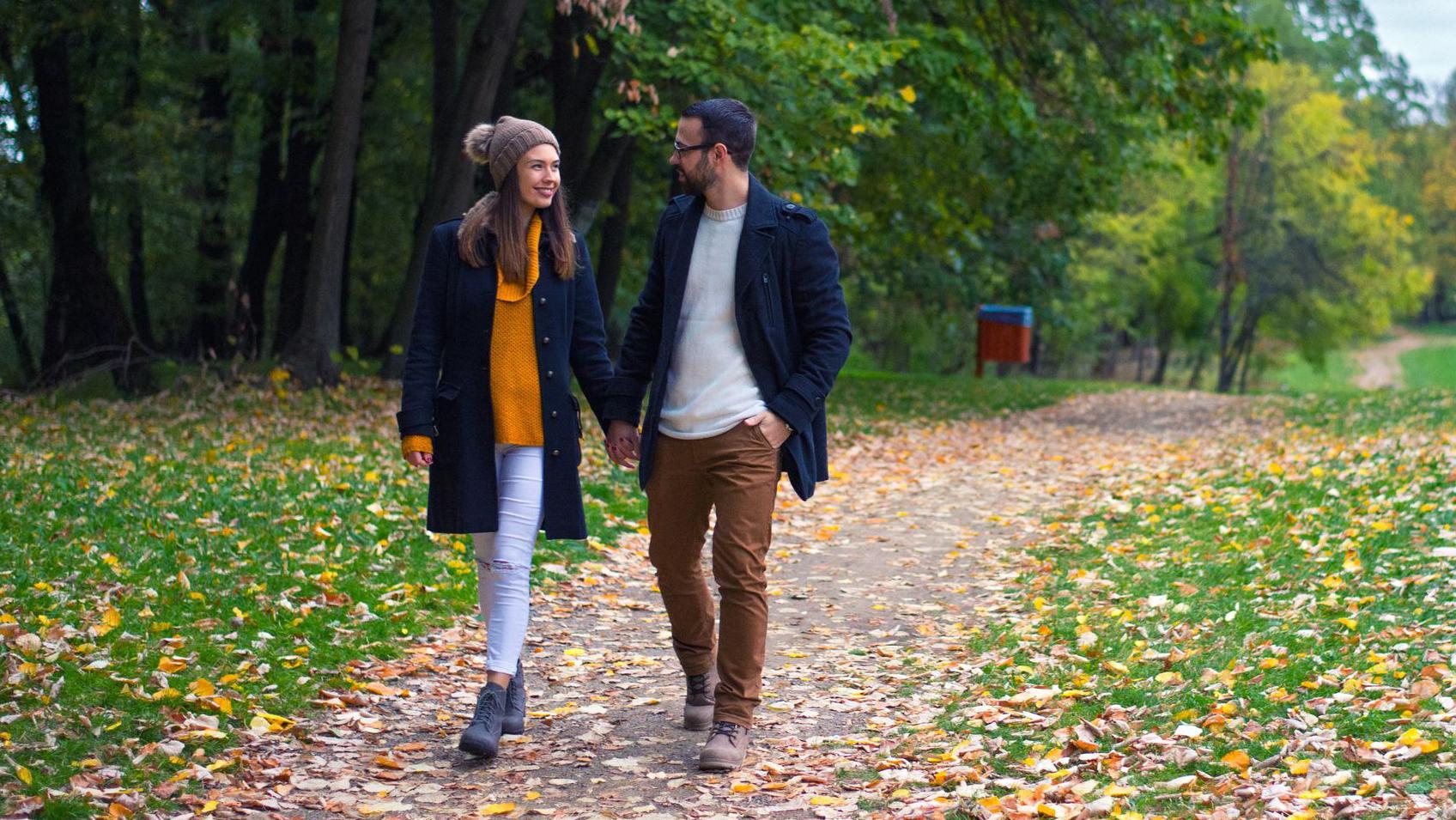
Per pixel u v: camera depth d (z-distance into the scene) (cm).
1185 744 379
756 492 393
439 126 1636
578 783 380
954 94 1600
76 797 338
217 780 366
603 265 1966
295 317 2031
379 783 377
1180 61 1675
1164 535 758
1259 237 3831
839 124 1375
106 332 1625
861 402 1828
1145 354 5831
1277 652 468
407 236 2625
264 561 621
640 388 420
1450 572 554
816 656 543
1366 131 4606
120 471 832
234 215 2298
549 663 528
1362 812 314
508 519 405
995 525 877
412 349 405
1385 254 3834
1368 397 1706
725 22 1282
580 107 1518
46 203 1752
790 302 397
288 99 2009
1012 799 343
